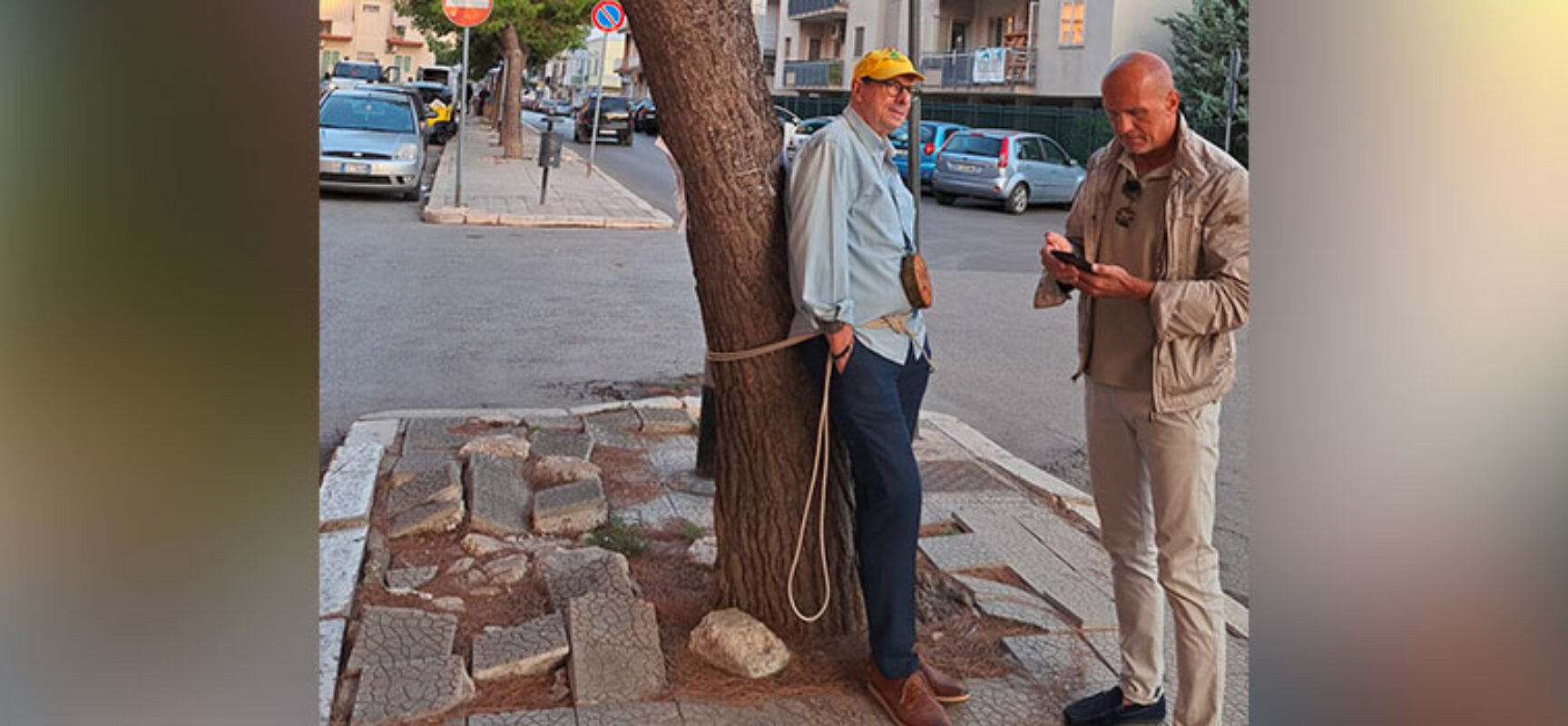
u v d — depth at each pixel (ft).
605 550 14.20
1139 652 10.70
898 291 10.39
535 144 114.83
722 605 12.39
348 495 15.53
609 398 23.57
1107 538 10.74
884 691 10.78
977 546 15.31
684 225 12.14
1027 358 29.37
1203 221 9.21
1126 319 9.93
